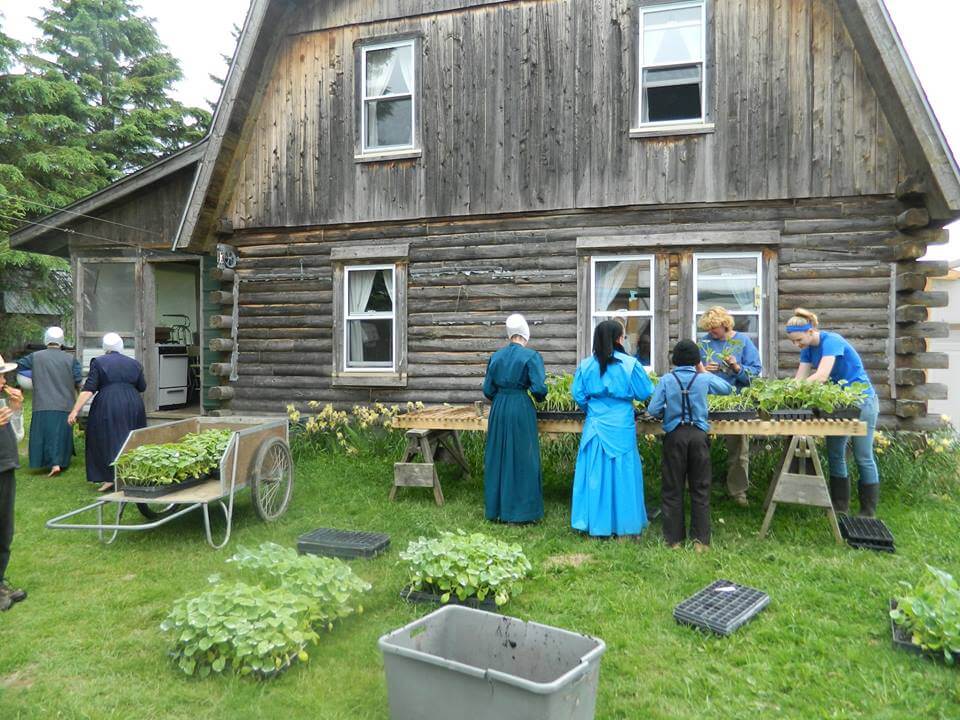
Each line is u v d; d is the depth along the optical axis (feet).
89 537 19.22
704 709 10.38
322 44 32.07
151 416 34.47
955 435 25.99
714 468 23.90
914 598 12.27
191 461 18.22
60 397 27.78
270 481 20.66
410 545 15.20
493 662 10.81
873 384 25.53
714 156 26.94
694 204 27.25
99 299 35.83
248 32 30.14
